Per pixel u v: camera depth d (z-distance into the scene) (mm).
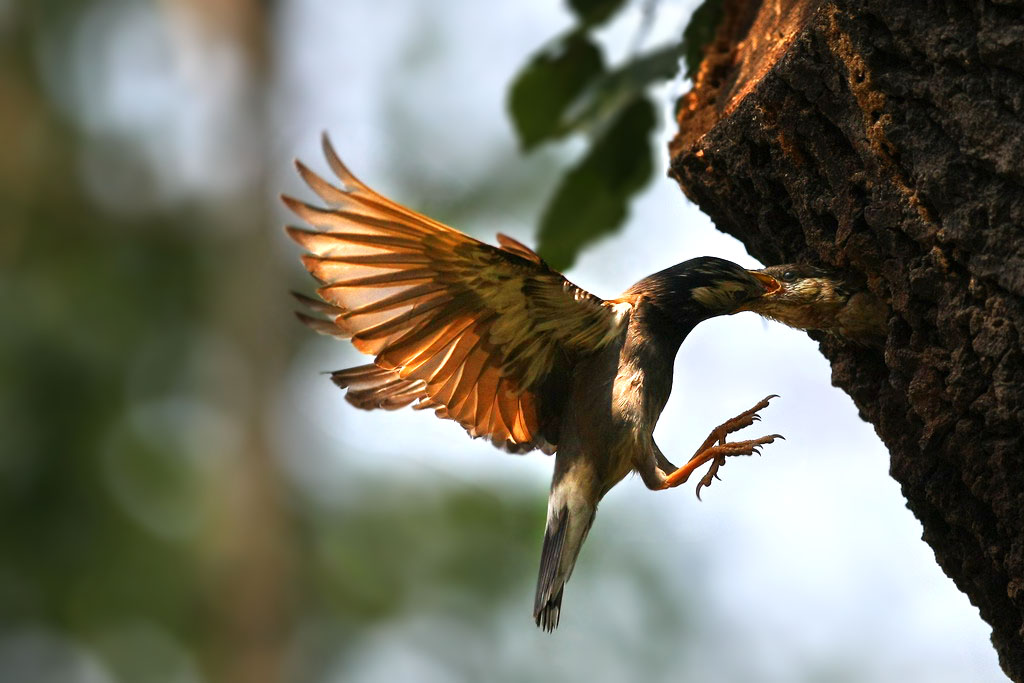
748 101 7004
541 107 8766
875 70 6363
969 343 6215
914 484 6727
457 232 6320
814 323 7160
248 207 20859
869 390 7082
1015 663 6457
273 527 19359
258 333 20188
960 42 6027
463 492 16203
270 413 19953
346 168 6152
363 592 17156
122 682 18031
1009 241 5953
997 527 6340
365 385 7746
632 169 8789
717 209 7746
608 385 7164
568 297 6812
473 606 15844
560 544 7176
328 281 6543
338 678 17922
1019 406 5977
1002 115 5934
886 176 6430
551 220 8938
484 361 7055
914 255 6430
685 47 8195
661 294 7320
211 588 18875
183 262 20188
